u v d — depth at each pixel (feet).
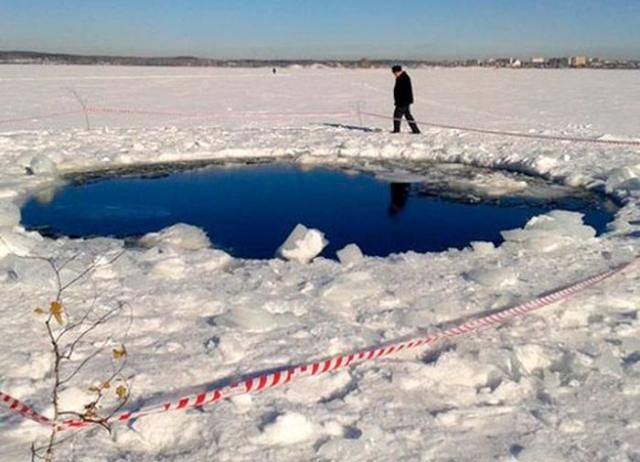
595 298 14.32
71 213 25.35
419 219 24.94
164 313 13.51
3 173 31.32
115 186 30.48
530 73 205.57
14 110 63.26
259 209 26.43
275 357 11.58
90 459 8.57
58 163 34.06
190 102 77.25
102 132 45.19
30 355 11.32
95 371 10.94
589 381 10.75
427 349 11.93
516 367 11.13
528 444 9.03
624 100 80.12
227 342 11.78
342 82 133.80
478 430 9.39
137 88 102.42
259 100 81.51
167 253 17.60
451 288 15.21
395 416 9.69
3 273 15.55
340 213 25.86
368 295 14.61
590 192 28.91
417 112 65.72
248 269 16.60
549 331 12.69
